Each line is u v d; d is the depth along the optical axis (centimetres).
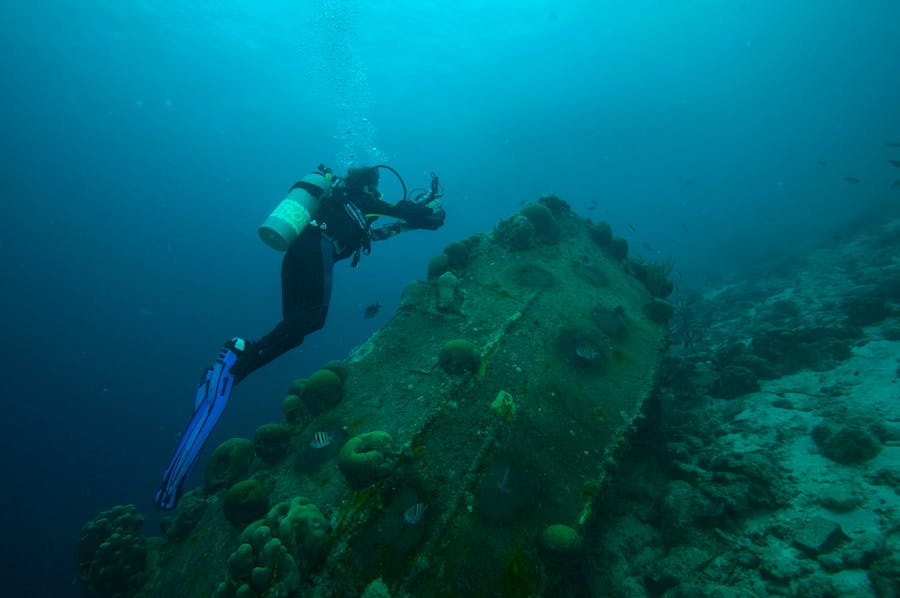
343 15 3020
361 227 385
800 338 656
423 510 309
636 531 413
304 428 428
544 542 314
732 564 333
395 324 534
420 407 395
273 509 318
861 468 372
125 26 3109
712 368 698
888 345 572
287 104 4772
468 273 602
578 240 714
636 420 436
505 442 373
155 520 1561
